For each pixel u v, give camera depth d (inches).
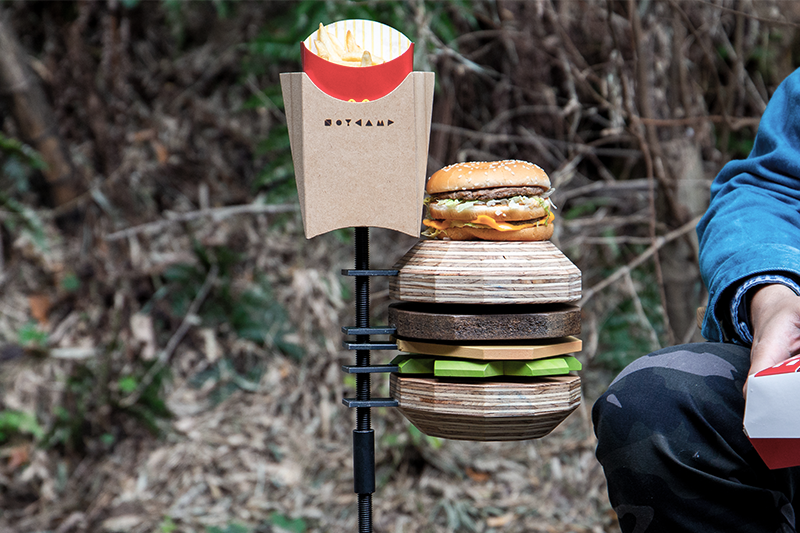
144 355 110.0
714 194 40.7
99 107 128.3
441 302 37.1
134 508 90.1
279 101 114.3
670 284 85.9
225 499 90.9
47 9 135.0
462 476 92.1
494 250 37.8
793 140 37.5
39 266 122.1
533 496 89.4
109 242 120.9
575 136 116.3
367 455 40.1
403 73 38.7
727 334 33.5
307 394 105.0
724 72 110.7
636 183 101.1
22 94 114.5
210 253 122.4
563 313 37.8
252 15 138.3
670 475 28.8
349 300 111.0
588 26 111.2
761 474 29.3
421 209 39.2
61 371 108.5
